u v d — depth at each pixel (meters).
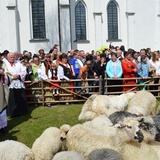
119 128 5.66
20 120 10.65
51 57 14.40
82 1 32.16
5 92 8.94
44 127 9.80
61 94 12.64
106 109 9.40
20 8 30.23
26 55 13.80
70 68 12.92
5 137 9.03
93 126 7.16
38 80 12.45
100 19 32.72
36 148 6.61
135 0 34.00
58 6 30.94
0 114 9.15
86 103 10.01
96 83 12.94
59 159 5.05
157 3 34.88
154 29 34.97
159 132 6.22
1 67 9.65
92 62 13.91
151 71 13.67
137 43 34.59
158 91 13.35
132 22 33.84
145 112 9.06
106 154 5.15
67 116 10.95
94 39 32.94
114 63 12.96
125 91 12.98
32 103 12.68
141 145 5.68
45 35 31.30
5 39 29.86
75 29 32.28
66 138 6.72
